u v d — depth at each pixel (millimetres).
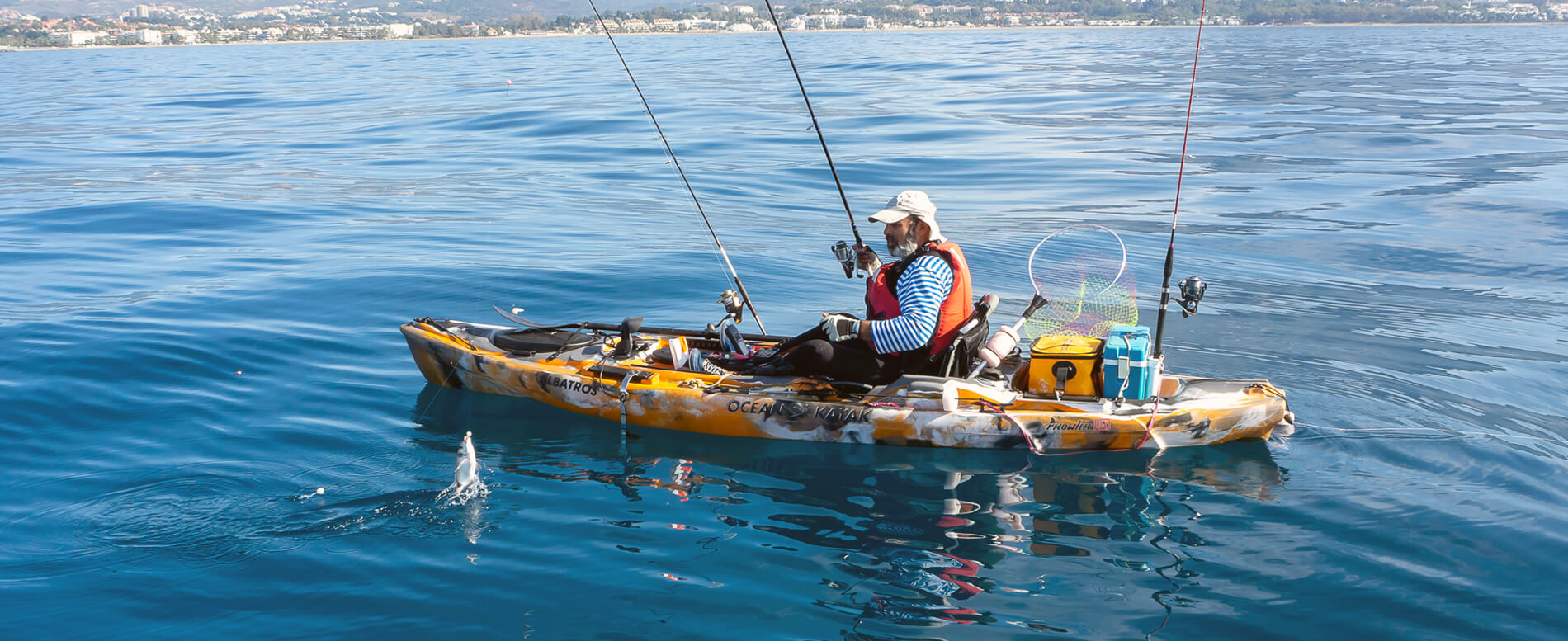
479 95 28328
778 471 4516
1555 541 3729
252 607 3334
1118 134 18375
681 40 103500
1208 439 4707
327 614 3295
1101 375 4777
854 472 4508
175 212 11250
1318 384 5598
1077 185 13148
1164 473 4453
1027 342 6520
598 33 162125
